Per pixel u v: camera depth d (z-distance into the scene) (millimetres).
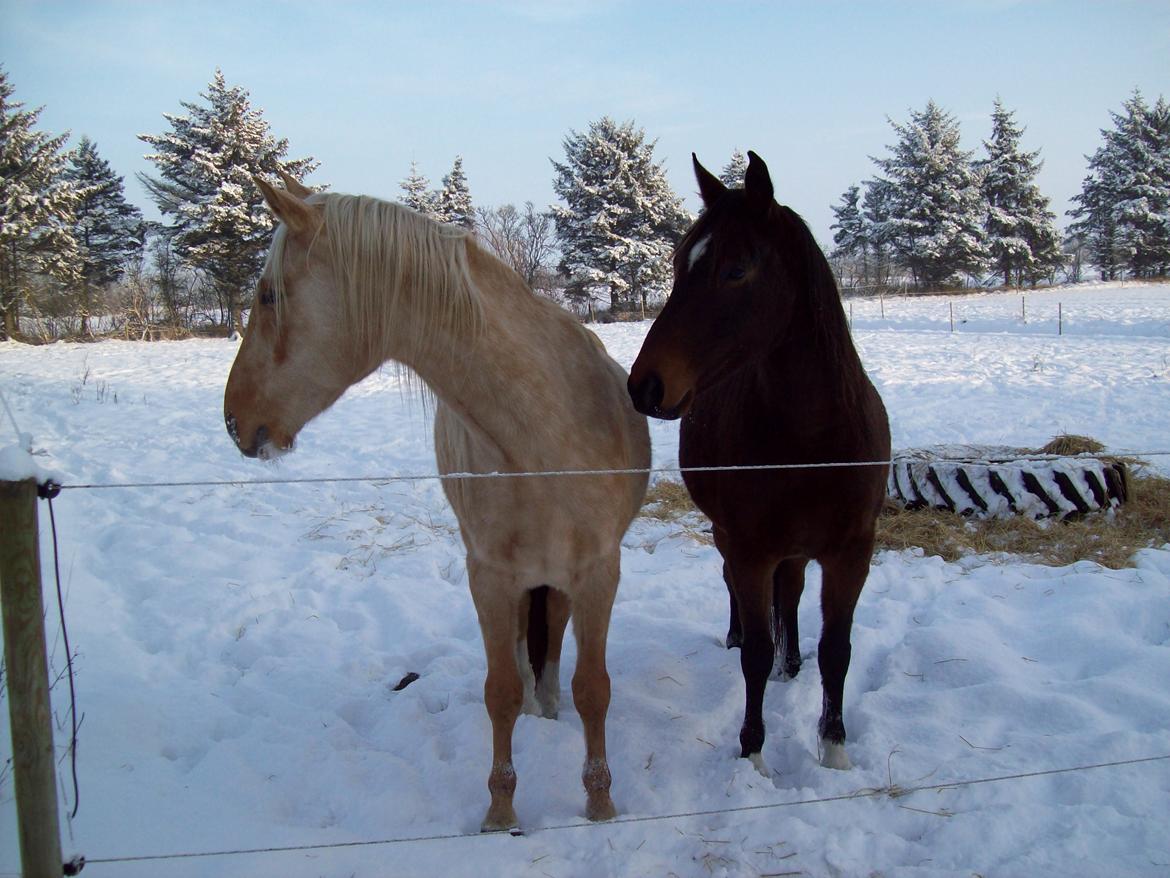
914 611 4164
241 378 2221
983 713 3121
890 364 13648
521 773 2816
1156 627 3795
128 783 2693
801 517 2766
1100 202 41344
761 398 2766
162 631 4164
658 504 6355
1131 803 2480
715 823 2477
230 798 2674
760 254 2535
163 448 8602
